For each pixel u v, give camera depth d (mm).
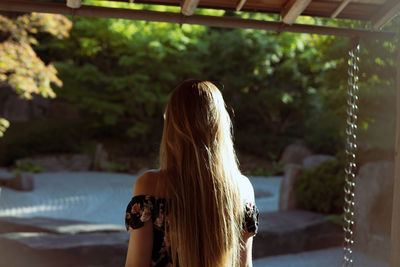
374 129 9352
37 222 6707
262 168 16000
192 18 2230
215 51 15391
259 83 16219
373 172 7012
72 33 13102
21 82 6656
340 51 6973
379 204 6824
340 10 2201
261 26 2287
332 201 7672
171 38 12672
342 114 7180
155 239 1409
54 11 2121
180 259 1372
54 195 11602
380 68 6047
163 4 2252
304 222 7043
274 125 18359
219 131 1445
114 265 5449
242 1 2158
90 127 18203
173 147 1448
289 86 17125
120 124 18109
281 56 14398
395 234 1810
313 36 7887
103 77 14680
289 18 2211
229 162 1444
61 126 18125
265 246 6430
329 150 16250
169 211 1396
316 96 16469
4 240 5492
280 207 8477
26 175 12070
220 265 1382
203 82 1506
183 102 1455
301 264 6117
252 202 1507
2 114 19062
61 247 5273
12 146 16312
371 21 2328
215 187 1390
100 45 14156
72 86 15367
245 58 14766
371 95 6719
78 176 14258
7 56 6594
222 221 1380
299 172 8406
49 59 16016
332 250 6777
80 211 10023
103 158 15969
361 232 6727
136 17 2191
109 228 6547
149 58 14250
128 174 14938
